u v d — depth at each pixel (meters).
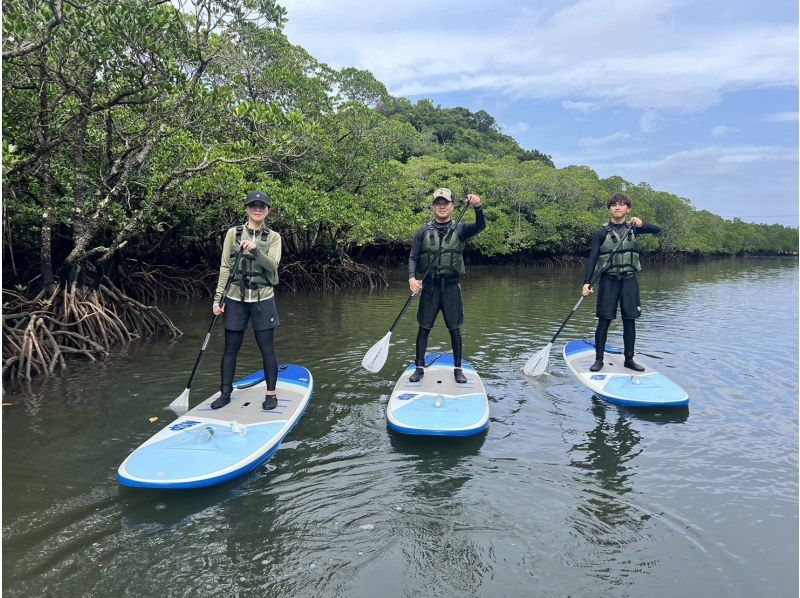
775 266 50.62
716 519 3.45
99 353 7.70
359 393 5.98
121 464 3.83
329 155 17.02
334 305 13.98
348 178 18.56
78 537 3.13
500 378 6.68
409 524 3.33
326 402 5.64
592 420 5.23
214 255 16.19
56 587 2.69
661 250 52.97
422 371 5.95
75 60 6.36
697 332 10.55
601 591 2.75
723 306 15.34
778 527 3.37
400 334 9.66
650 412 5.51
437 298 5.74
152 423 4.99
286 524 3.31
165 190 8.73
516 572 2.89
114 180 8.91
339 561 2.96
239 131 12.20
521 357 7.87
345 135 17.48
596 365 6.59
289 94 16.62
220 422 4.55
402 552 3.05
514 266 40.50
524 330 10.29
